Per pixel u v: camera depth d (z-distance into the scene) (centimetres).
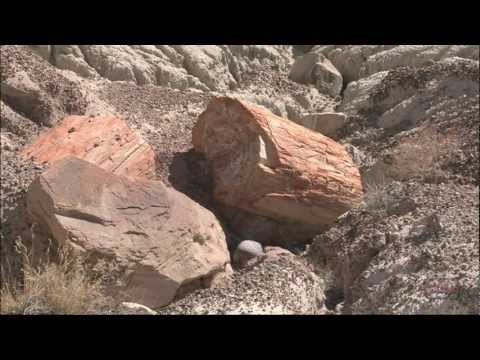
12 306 280
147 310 292
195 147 495
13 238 332
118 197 328
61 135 432
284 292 323
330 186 447
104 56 629
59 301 280
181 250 334
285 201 436
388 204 414
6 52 497
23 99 483
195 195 471
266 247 422
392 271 331
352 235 403
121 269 316
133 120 551
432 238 343
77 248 309
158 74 656
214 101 463
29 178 372
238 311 297
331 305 356
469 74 545
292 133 450
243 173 443
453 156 457
